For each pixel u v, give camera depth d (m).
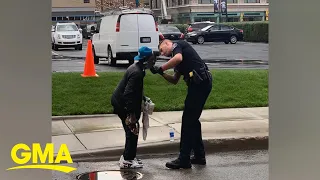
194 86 5.60
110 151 6.29
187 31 33.12
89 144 6.55
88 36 37.06
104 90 10.44
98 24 17.83
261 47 28.31
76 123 7.84
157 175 5.52
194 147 5.96
